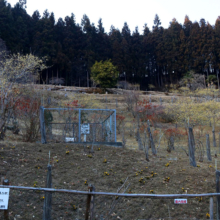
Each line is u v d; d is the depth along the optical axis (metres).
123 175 6.62
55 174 6.24
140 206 5.27
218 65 48.78
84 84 52.72
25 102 9.35
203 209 5.31
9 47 39.34
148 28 66.56
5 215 4.17
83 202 5.30
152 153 9.06
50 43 45.56
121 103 29.80
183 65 52.84
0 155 6.59
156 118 20.97
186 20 62.47
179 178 6.68
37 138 9.23
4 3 50.94
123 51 56.00
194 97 28.16
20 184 5.52
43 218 4.21
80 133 9.55
